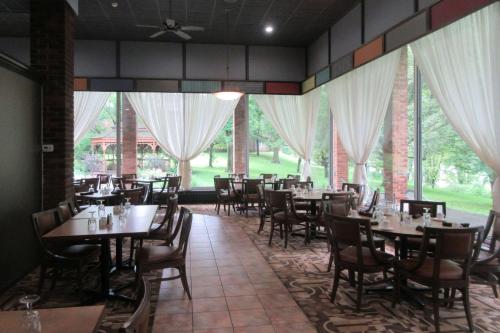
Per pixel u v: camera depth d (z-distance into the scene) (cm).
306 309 355
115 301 374
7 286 404
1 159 394
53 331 161
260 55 947
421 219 414
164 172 1003
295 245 590
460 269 324
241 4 673
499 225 376
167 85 909
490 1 384
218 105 985
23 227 446
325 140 945
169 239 434
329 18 746
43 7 515
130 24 777
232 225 741
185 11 705
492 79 409
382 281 379
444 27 465
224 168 1027
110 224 375
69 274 454
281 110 998
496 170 413
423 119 593
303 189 693
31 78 473
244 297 384
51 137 512
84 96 930
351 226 350
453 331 314
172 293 394
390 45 565
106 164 975
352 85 721
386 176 701
